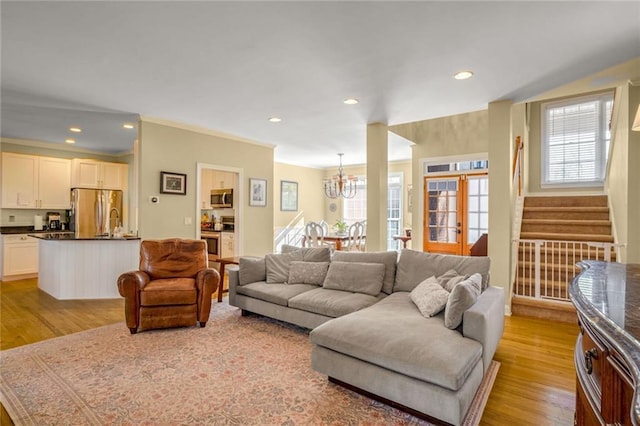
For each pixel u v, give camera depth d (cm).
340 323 236
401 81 335
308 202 983
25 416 197
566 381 242
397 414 200
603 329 96
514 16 221
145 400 214
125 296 326
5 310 405
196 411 203
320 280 366
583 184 581
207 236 705
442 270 307
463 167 654
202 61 291
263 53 276
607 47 263
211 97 382
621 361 91
